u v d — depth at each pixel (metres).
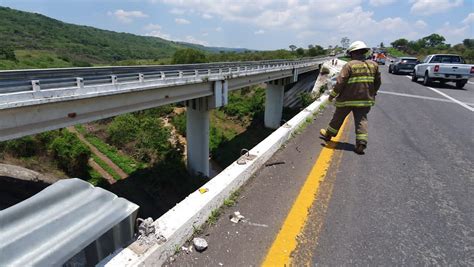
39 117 8.78
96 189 1.90
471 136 5.97
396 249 2.35
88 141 25.19
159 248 1.93
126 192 17.95
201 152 20.41
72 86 9.43
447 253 2.31
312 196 3.20
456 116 7.97
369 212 2.91
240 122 36.41
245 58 70.06
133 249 1.87
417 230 2.62
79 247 1.37
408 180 3.73
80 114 10.23
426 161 4.45
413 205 3.08
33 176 16.50
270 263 2.13
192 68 17.05
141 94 13.09
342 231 2.57
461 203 3.14
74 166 19.83
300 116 6.67
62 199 1.70
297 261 2.17
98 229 1.52
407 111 8.58
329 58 62.06
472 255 2.29
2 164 16.64
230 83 21.52
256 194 3.19
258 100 40.72
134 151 24.14
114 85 10.93
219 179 3.06
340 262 2.18
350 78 4.54
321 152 4.71
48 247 1.35
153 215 16.11
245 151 4.04
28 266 1.22
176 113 35.47
